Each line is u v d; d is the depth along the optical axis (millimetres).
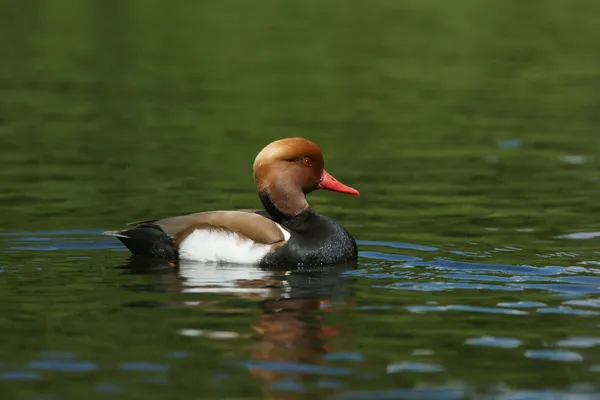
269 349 8930
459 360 8773
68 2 38375
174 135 20641
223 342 9094
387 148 19766
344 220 14805
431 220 14711
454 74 27359
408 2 38969
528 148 19812
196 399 7875
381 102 24109
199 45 30984
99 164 18203
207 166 18156
